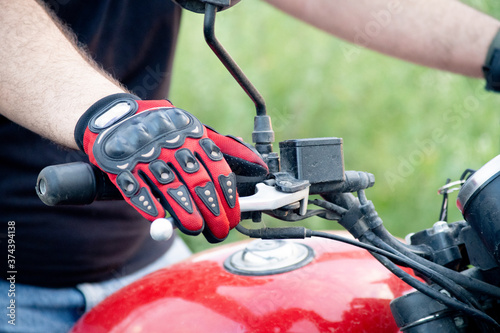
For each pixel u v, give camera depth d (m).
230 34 5.09
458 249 0.96
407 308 0.91
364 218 0.97
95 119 0.85
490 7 3.69
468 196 0.86
